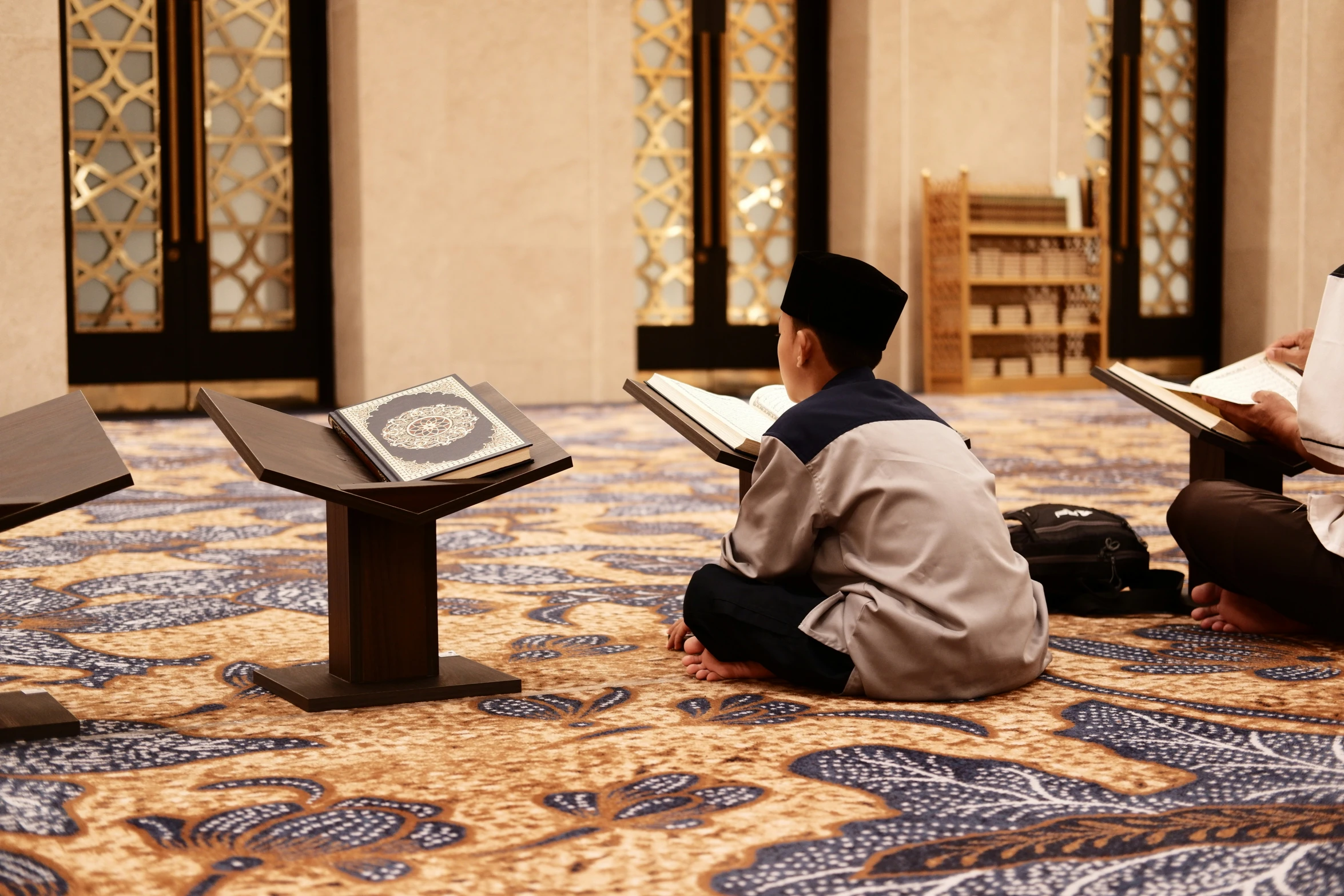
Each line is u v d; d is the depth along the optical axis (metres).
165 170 10.10
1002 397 11.86
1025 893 1.72
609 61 11.10
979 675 2.64
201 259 10.30
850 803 2.07
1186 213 13.71
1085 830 1.95
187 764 2.28
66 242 9.86
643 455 7.66
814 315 2.78
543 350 11.09
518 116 10.87
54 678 2.90
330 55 10.55
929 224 12.08
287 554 4.59
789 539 2.71
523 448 2.66
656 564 4.41
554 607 3.71
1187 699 2.69
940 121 12.23
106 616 3.57
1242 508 3.15
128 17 9.92
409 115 10.44
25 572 4.24
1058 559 3.55
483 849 1.88
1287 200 13.50
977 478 2.70
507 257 10.93
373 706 2.67
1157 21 13.31
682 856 1.85
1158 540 4.76
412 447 2.70
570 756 2.33
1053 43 12.52
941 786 2.15
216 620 3.53
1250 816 2.00
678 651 3.15
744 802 2.08
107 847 1.89
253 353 10.56
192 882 1.76
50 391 9.23
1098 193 12.20
